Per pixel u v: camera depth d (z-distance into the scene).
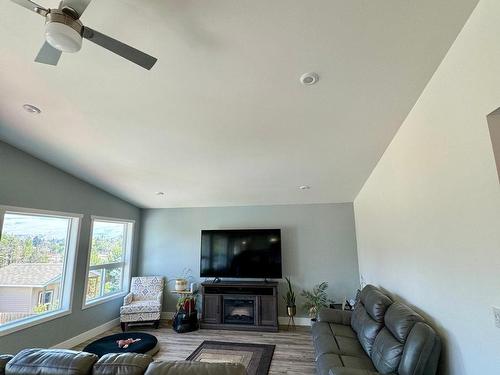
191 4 1.66
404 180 2.84
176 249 6.32
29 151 3.88
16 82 2.53
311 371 3.53
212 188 5.14
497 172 1.46
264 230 5.84
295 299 5.71
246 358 3.94
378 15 1.65
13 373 1.63
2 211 3.61
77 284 4.69
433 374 2.00
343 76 2.19
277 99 2.52
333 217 5.90
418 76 2.14
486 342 1.59
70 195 4.62
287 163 3.93
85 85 2.48
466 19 1.64
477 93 1.58
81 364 1.60
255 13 1.69
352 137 3.14
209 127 3.05
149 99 2.62
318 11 1.66
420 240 2.48
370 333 2.90
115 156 3.91
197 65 2.15
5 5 1.78
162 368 1.50
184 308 5.34
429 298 2.33
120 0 1.65
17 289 3.87
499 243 1.46
